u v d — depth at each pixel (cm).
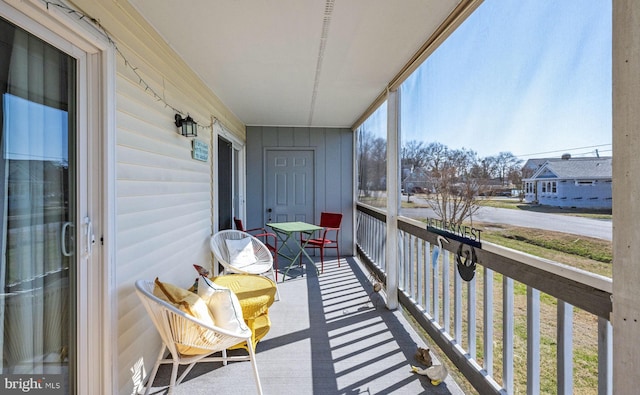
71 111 147
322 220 523
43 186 132
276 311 318
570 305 123
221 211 412
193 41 229
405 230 300
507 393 161
